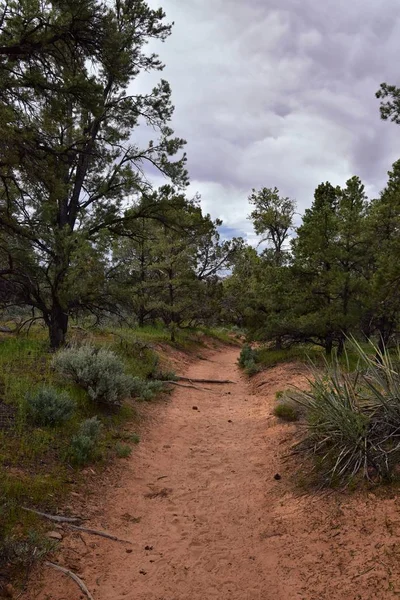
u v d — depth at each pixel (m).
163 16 15.10
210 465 7.39
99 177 15.98
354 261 16.78
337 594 3.52
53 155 10.88
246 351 20.27
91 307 15.48
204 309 29.00
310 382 7.36
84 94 10.40
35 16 9.47
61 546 4.45
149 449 8.02
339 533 4.36
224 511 5.59
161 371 15.41
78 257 13.03
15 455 5.97
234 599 3.78
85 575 4.12
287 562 4.18
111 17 10.48
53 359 10.44
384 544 3.90
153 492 6.26
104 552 4.56
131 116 15.59
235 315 44.41
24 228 12.14
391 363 6.76
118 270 15.90
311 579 3.81
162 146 15.70
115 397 9.10
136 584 4.06
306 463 6.50
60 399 7.62
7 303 14.56
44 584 3.84
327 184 21.61
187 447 8.39
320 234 16.78
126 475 6.66
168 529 5.17
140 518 5.45
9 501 4.81
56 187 10.78
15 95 9.67
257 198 31.67
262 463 7.17
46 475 5.77
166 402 12.01
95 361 9.75
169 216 16.30
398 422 5.64
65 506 5.26
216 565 4.34
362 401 6.45
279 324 17.42
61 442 6.91
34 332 17.80
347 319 15.60
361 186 16.72
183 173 15.89
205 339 34.09
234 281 43.16
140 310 27.72
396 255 11.55
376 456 5.38
